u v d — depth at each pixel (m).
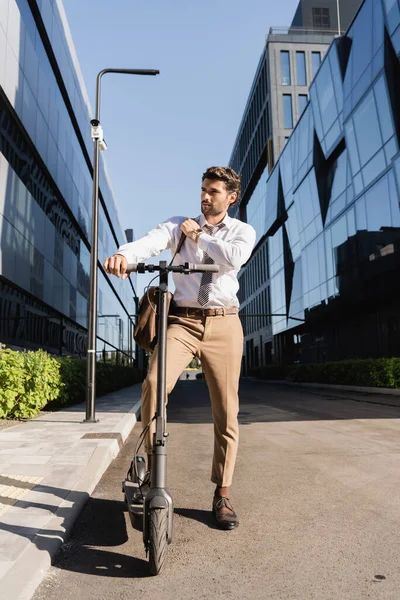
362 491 3.85
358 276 25.81
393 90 22.11
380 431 7.38
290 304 39.81
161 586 2.24
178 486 4.09
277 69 52.25
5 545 2.55
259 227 55.12
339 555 2.57
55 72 21.09
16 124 16.06
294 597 2.11
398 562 2.46
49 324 20.27
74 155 24.80
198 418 10.03
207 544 2.76
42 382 8.64
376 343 27.20
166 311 2.58
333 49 29.25
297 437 6.87
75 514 3.19
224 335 2.99
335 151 29.41
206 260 2.97
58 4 21.12
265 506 3.48
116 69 9.68
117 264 2.52
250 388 26.41
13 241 15.39
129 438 7.14
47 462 4.67
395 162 21.86
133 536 2.93
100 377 16.08
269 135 51.75
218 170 3.01
